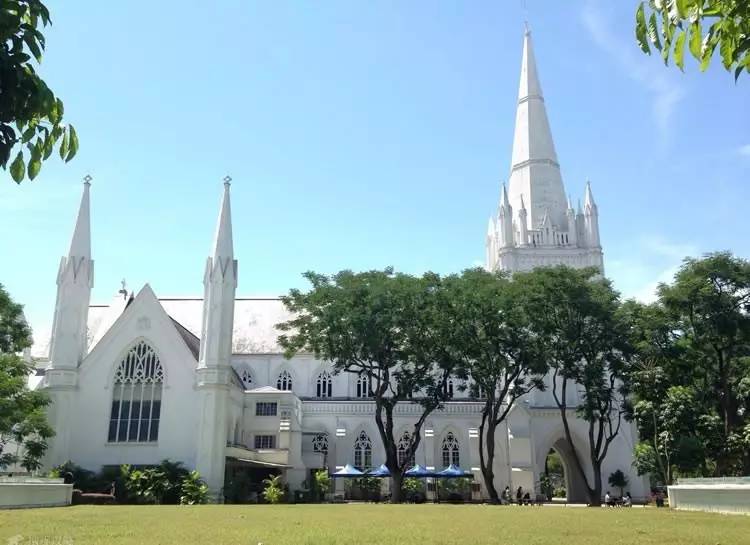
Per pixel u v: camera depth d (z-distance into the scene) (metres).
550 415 76.81
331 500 65.31
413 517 25.66
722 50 7.73
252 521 22.58
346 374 81.44
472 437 73.25
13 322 53.12
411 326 54.84
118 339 61.69
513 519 24.30
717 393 63.28
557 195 92.19
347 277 56.12
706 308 59.56
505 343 56.00
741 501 28.27
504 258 88.56
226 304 61.94
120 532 17.12
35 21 7.58
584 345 60.16
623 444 75.62
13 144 7.58
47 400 52.84
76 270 63.28
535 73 98.25
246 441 68.69
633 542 14.91
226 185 66.06
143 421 60.16
